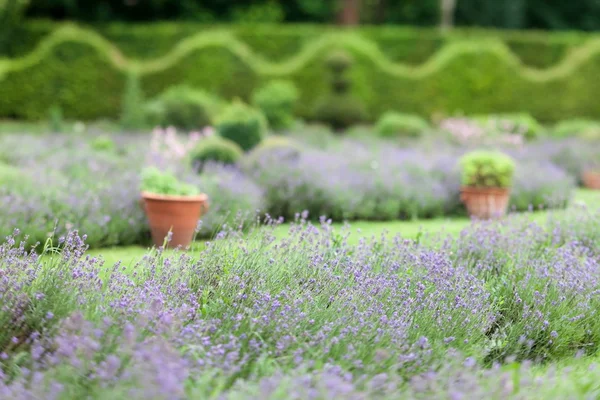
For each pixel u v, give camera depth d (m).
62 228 7.72
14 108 23.42
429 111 24.94
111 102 23.75
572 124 22.95
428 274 5.58
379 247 6.57
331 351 4.35
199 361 3.80
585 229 8.05
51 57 23.47
